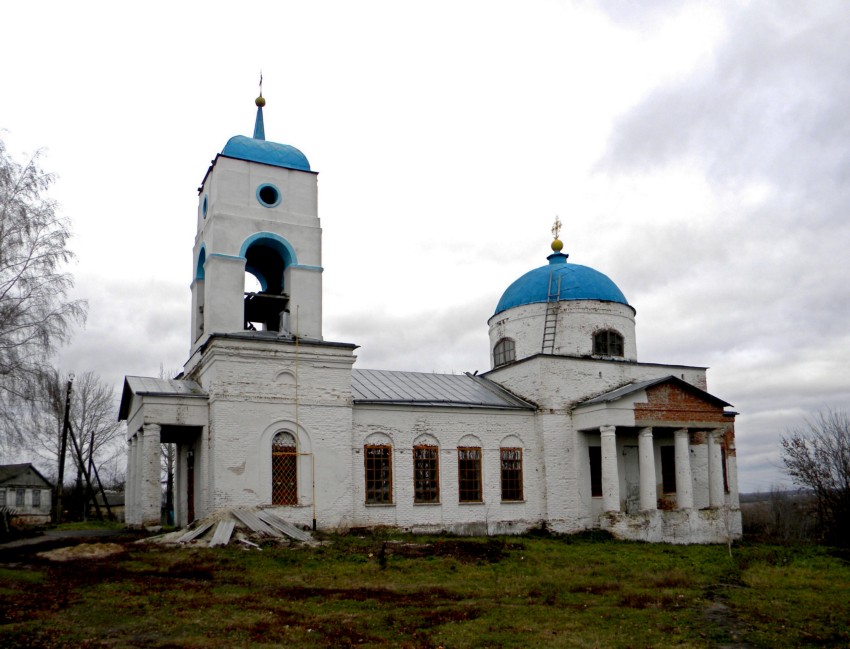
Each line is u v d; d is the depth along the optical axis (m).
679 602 16.64
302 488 28.42
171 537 23.80
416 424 32.28
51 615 13.84
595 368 36.38
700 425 34.75
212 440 27.38
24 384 28.17
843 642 13.04
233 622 13.59
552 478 34.22
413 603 15.88
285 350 28.97
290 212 31.05
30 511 77.06
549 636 13.09
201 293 31.84
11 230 28.20
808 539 39.97
